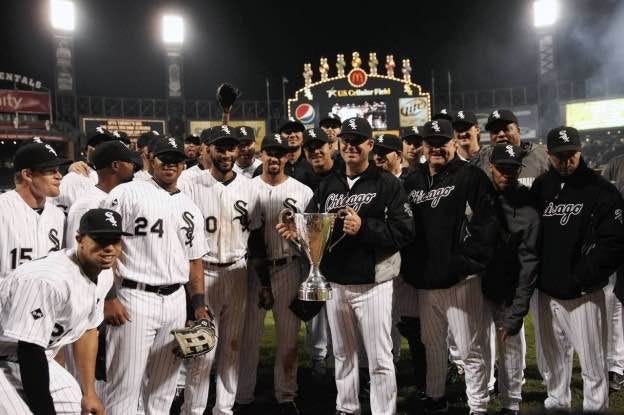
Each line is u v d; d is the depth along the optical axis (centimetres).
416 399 531
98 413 355
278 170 516
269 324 886
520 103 3312
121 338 403
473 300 453
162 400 426
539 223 436
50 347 341
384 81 2703
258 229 503
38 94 2433
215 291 479
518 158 442
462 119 567
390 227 436
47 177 390
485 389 457
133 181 423
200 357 450
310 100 2734
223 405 477
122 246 407
